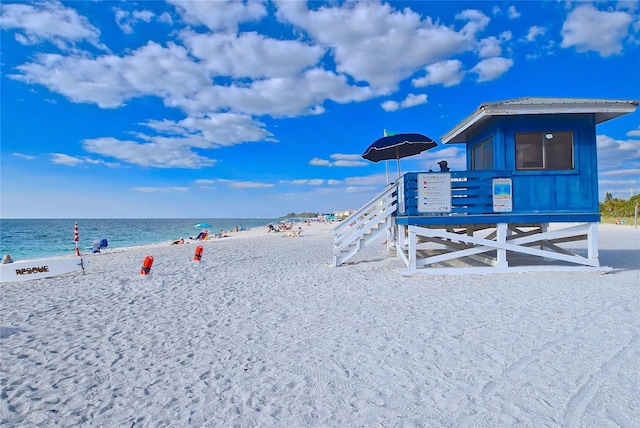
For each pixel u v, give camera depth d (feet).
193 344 18.89
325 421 11.50
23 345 19.51
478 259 42.14
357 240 42.63
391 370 14.87
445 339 17.97
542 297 25.13
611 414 11.23
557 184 33.09
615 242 63.82
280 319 22.58
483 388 13.14
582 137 32.96
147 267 40.45
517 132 33.35
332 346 17.72
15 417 12.44
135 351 18.22
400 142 37.27
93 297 30.89
